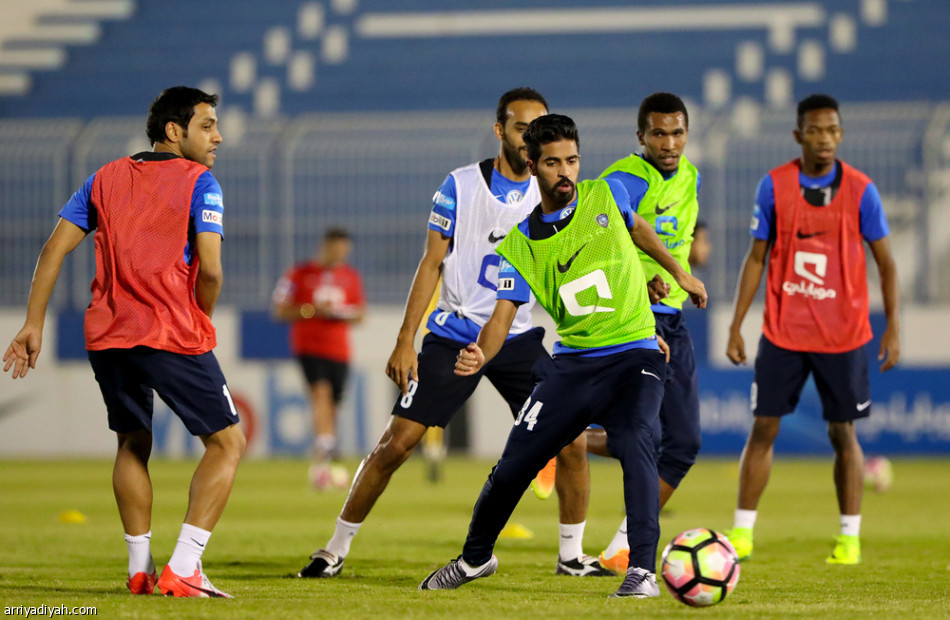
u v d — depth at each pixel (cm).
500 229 1820
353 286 4503
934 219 6109
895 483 4206
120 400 1523
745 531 2127
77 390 6016
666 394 1966
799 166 2155
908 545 2331
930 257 5838
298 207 6381
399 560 2055
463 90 8125
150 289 1496
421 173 6338
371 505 1798
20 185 6412
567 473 1816
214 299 1526
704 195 5903
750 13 8356
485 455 5938
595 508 3306
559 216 1542
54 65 8538
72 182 6419
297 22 8738
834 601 1453
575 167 1530
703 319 5612
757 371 2150
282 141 6319
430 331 1852
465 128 6262
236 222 6322
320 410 4294
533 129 1525
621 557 1834
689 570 1345
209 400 1510
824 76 7938
